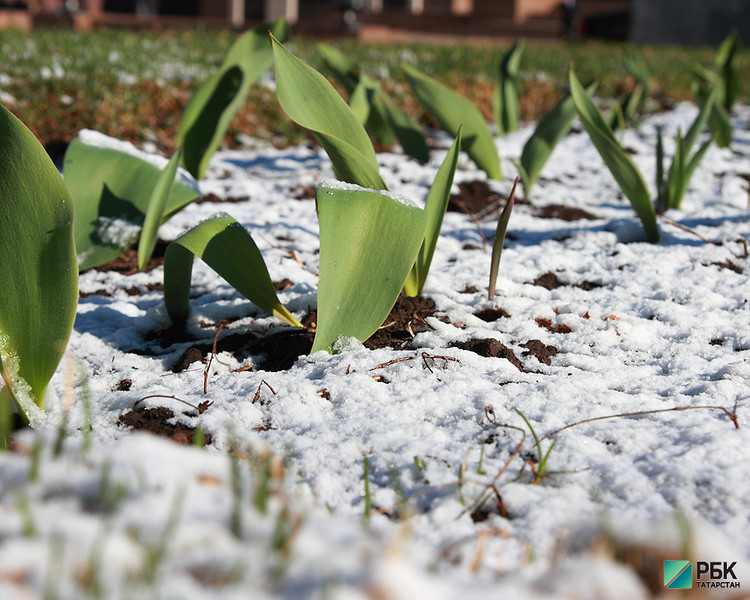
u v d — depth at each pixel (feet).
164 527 0.83
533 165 2.75
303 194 2.91
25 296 1.37
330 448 1.33
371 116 3.23
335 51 3.15
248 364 1.66
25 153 1.31
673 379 1.55
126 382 1.57
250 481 1.05
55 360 1.40
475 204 2.80
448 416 1.43
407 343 1.72
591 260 2.20
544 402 1.45
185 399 1.48
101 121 3.51
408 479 1.26
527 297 1.98
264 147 3.76
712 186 2.99
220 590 0.73
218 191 2.84
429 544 1.12
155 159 2.11
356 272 1.61
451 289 2.03
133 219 2.03
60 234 1.35
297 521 0.87
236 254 1.63
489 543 1.12
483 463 1.29
